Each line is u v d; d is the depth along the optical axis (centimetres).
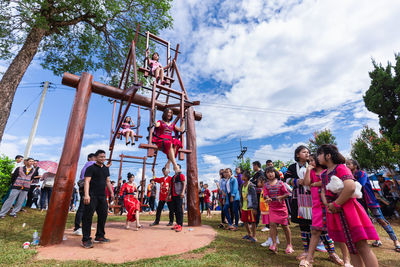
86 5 914
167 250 428
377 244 504
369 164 1267
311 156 388
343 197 262
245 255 399
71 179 509
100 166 482
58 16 988
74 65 1166
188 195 716
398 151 1180
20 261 354
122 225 673
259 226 732
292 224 764
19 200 704
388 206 961
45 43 1077
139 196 1262
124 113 632
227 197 678
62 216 474
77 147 540
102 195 472
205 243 478
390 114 1592
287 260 382
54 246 441
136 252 413
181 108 567
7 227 563
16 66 823
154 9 1138
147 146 466
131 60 663
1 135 762
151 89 529
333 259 377
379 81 1628
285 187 439
